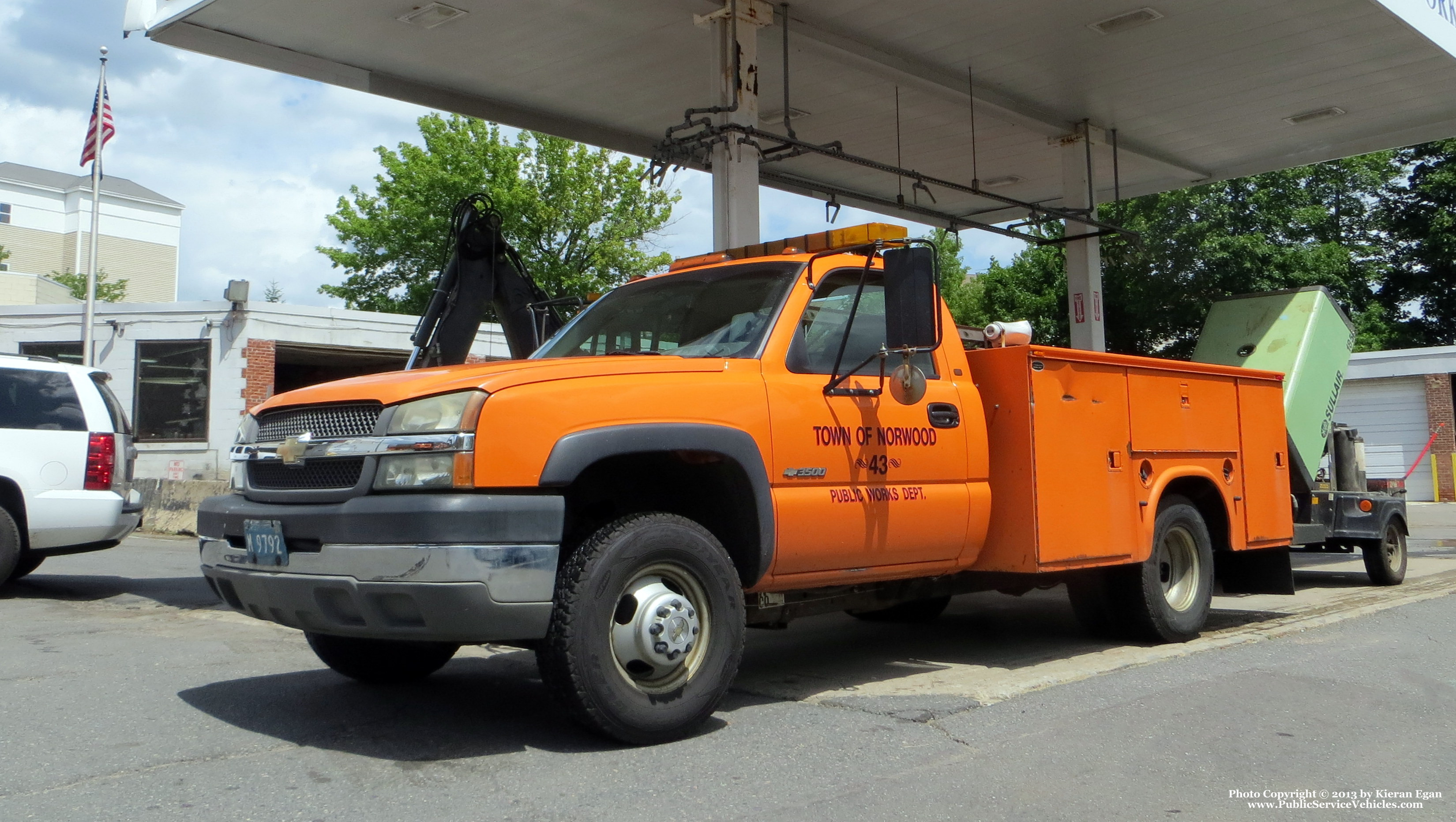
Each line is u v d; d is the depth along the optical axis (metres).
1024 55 12.50
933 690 5.61
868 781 4.02
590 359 4.77
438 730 4.74
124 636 7.30
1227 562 8.58
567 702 4.33
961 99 13.60
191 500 17.02
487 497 4.13
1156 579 6.91
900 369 5.09
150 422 23.73
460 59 12.20
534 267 35.25
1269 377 8.26
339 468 4.44
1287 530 8.23
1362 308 36.41
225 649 6.78
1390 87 13.62
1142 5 11.06
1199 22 11.54
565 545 4.54
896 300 5.01
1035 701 5.30
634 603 4.48
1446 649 6.65
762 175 16.27
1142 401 6.90
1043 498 6.07
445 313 9.73
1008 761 4.27
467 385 4.27
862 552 5.37
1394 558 10.64
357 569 4.15
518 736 4.63
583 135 14.60
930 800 3.80
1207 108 14.48
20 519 9.12
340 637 5.21
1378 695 5.39
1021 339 6.19
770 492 4.93
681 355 5.41
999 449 6.15
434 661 5.82
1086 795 3.88
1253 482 7.93
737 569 5.05
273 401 4.97
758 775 4.08
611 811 3.67
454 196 34.47
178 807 3.69
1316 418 10.35
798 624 8.37
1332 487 10.81
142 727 4.78
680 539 4.59
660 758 4.30
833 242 5.71
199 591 9.95
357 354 26.16
